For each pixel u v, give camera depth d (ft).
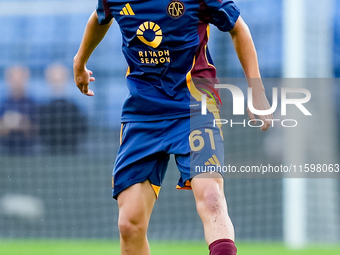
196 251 68.03
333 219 95.45
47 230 94.94
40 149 102.78
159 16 39.32
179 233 94.89
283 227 94.68
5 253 65.41
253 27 114.42
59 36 117.29
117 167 41.14
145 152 40.11
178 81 39.86
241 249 70.74
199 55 40.11
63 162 98.02
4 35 116.57
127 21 40.16
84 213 96.17
